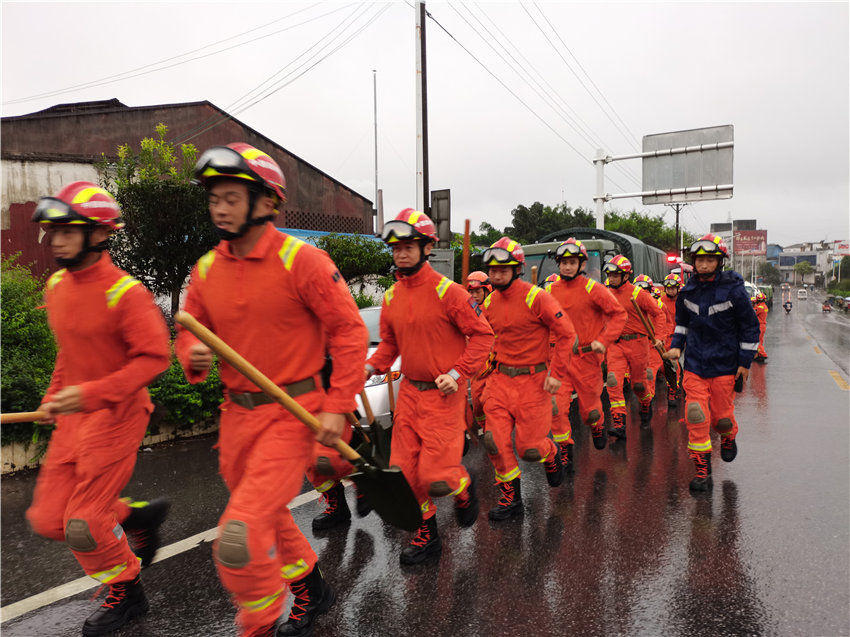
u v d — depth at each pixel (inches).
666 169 737.0
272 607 90.3
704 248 184.4
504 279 167.8
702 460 187.6
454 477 136.6
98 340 106.1
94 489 106.2
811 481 195.5
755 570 134.6
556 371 205.9
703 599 122.4
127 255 363.3
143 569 135.9
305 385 96.0
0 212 526.6
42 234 539.8
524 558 141.5
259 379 87.0
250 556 85.5
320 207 830.5
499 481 169.2
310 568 110.0
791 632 110.5
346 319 93.2
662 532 156.1
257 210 89.5
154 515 124.3
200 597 123.7
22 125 636.1
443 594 124.9
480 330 136.7
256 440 94.5
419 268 137.0
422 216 136.6
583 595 124.4
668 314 404.5
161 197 359.3
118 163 433.1
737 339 188.1
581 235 544.1
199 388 247.0
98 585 130.8
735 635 109.7
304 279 91.4
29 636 111.3
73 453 107.7
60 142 648.4
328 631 111.7
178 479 198.4
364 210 895.7
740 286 185.2
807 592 124.7
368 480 112.5
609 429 266.2
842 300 2014.0
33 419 106.1
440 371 136.9
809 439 249.9
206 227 369.7
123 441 108.3
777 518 164.6
